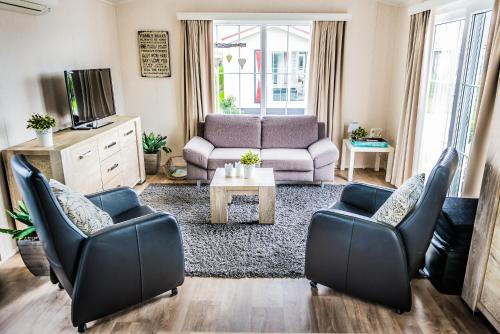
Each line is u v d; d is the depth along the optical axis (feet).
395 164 14.19
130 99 16.62
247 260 9.07
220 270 8.65
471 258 7.16
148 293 7.27
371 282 7.20
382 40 15.74
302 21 15.48
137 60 16.17
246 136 15.30
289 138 15.26
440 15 11.71
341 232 7.24
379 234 6.88
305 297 7.82
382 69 16.07
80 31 12.96
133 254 6.83
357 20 15.52
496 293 6.48
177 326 6.98
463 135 10.73
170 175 15.51
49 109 11.26
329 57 15.49
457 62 10.63
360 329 6.88
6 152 9.18
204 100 16.07
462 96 10.57
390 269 6.96
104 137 11.45
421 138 13.04
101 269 6.53
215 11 15.52
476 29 10.03
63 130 11.60
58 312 7.38
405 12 14.58
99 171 11.18
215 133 15.37
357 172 16.39
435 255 8.07
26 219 8.34
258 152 14.58
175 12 15.55
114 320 7.14
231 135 15.34
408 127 13.24
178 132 16.93
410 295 7.07
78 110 11.51
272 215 10.96
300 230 10.62
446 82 11.51
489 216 6.60
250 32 16.02
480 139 8.47
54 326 6.99
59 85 11.78
